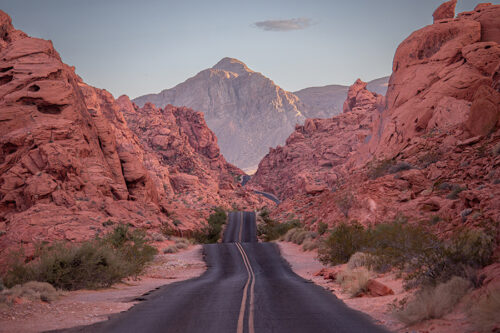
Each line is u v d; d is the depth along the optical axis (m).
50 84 58.84
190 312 11.88
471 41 62.59
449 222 25.45
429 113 56.81
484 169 33.47
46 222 42.38
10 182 49.47
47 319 11.08
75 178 53.22
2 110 55.41
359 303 12.82
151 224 53.75
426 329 8.62
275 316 11.02
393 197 38.53
